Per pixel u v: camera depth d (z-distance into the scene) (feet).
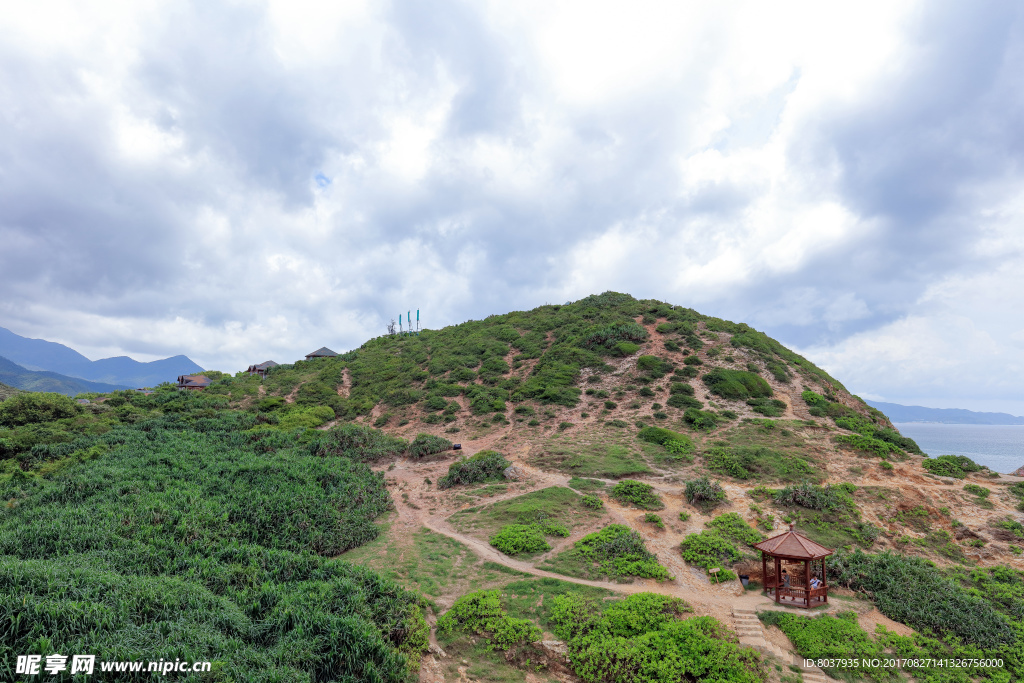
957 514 70.28
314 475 87.10
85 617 34.53
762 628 49.06
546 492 82.48
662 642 45.42
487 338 187.52
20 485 72.49
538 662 45.09
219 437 115.14
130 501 65.87
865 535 66.59
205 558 55.06
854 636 47.44
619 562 61.26
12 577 37.60
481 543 69.72
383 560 65.31
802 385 130.52
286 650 38.70
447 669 44.29
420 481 96.48
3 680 28.66
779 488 79.25
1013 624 49.49
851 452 92.53
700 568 60.59
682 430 108.27
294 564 55.42
